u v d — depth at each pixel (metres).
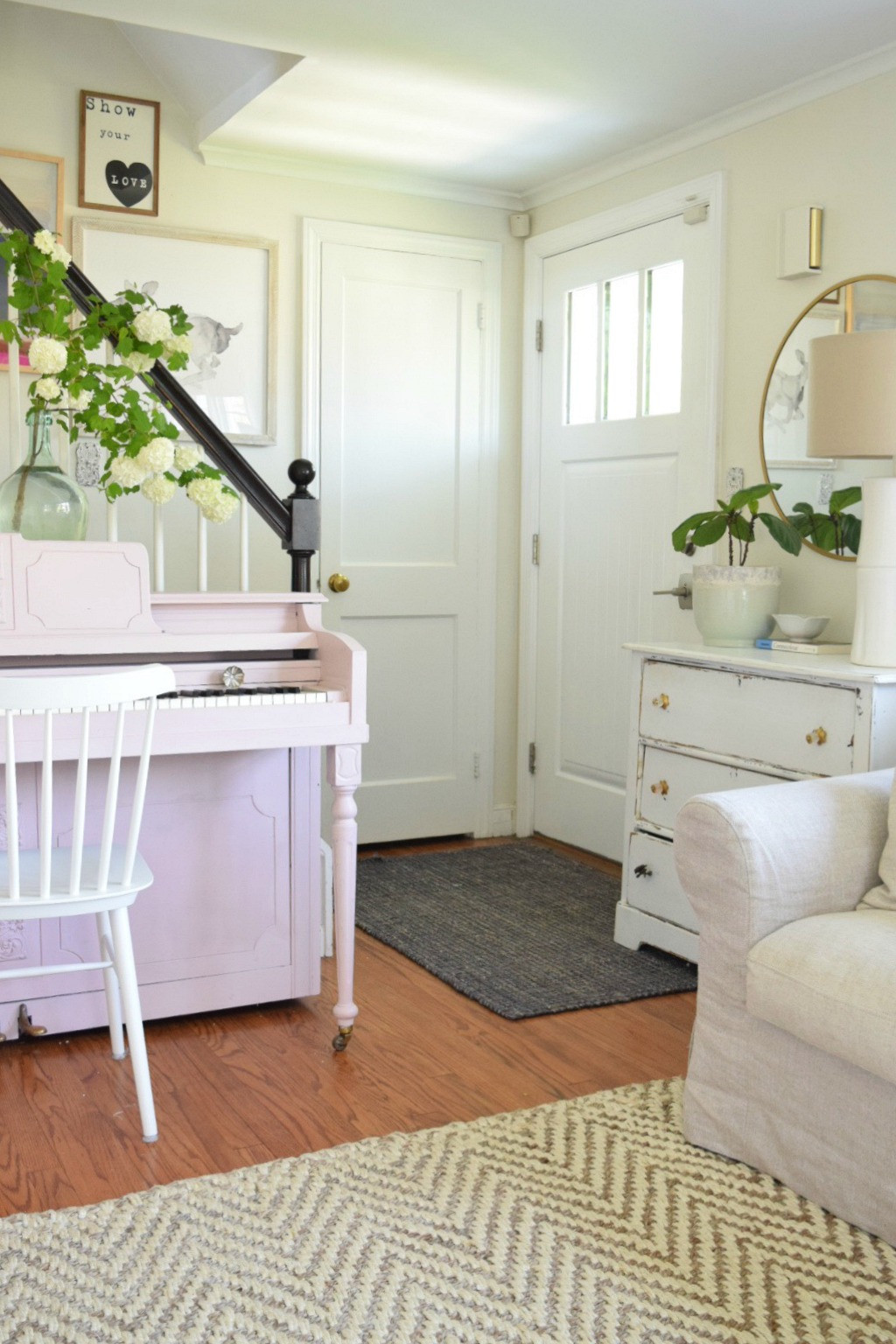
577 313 4.20
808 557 3.29
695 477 3.68
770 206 3.38
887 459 3.01
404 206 4.20
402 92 3.36
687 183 3.66
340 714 2.53
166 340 2.73
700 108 3.45
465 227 4.32
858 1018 1.83
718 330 3.56
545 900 3.73
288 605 2.76
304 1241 1.86
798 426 3.29
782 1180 2.05
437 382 4.31
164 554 3.89
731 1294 1.75
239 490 2.90
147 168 3.80
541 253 4.33
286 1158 2.12
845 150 3.14
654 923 3.21
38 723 2.29
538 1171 2.08
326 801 4.25
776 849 2.09
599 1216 1.94
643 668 3.25
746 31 2.91
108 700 2.02
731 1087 2.14
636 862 3.27
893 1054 1.78
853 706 2.62
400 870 4.06
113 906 2.12
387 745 4.34
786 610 3.38
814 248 3.21
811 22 2.85
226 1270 1.78
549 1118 2.28
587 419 4.17
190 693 2.52
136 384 3.70
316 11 2.83
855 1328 1.67
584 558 4.21
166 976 2.66
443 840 4.51
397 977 3.06
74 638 2.50
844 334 2.81
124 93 3.77
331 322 4.10
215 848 2.68
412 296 4.24
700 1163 2.13
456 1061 2.56
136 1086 2.17
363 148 3.86
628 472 3.98
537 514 4.44
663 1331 1.66
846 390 2.80
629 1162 2.12
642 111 3.48
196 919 2.67
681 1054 2.62
